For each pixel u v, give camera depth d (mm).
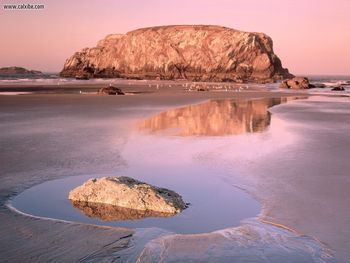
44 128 21703
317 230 7953
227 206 9547
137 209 9180
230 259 6648
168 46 147250
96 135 19625
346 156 15102
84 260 6539
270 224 8328
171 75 143250
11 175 12211
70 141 17938
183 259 6621
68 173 12539
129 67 154625
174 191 10445
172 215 8891
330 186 11125
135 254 6797
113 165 13641
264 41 142250
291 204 9625
